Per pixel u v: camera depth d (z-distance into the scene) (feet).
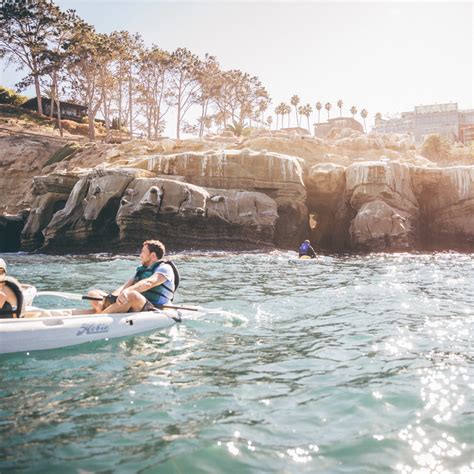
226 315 23.20
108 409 12.11
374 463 9.64
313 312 25.12
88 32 150.30
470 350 17.63
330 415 11.88
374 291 32.83
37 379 14.28
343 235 85.76
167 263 22.15
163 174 81.46
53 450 9.95
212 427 11.14
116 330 19.16
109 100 177.58
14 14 154.61
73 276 41.14
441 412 12.00
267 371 15.28
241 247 72.95
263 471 9.34
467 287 34.96
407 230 78.59
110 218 73.00
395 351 17.57
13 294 17.97
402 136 115.55
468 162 147.54
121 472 9.16
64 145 136.36
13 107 174.81
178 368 15.51
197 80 184.55
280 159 82.28
